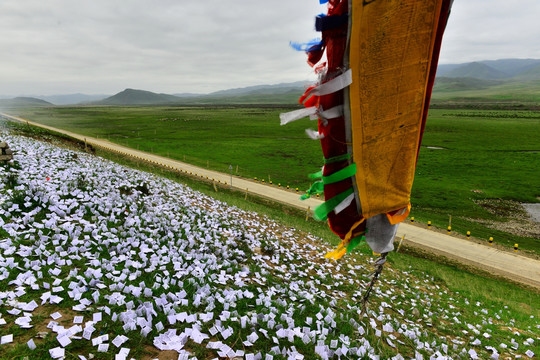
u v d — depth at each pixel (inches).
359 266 554.6
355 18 117.2
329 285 413.1
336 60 123.4
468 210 1350.9
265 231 599.8
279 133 3814.0
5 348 149.6
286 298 305.3
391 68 125.2
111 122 5108.3
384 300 422.6
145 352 169.6
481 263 808.3
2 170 449.4
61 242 276.8
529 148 2746.1
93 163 789.9
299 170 1952.5
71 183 453.7
